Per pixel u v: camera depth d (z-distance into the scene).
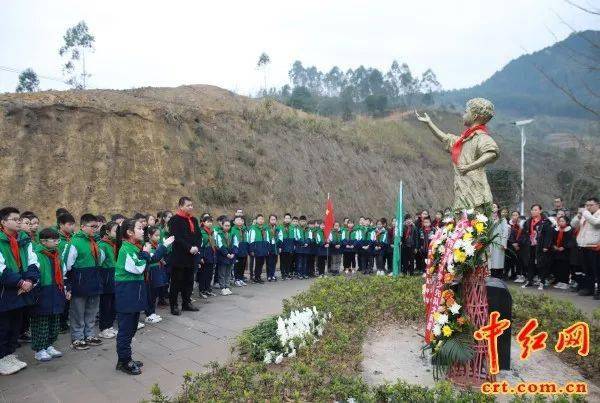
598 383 5.02
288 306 7.40
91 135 17.23
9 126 15.38
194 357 5.93
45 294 5.80
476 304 4.96
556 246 10.64
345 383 4.52
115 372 5.39
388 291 8.50
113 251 7.09
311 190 24.08
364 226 15.06
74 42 26.97
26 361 5.82
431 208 32.25
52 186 15.41
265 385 4.52
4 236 5.44
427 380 5.01
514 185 31.06
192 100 24.08
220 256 10.65
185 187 18.84
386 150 33.25
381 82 76.62
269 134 25.03
